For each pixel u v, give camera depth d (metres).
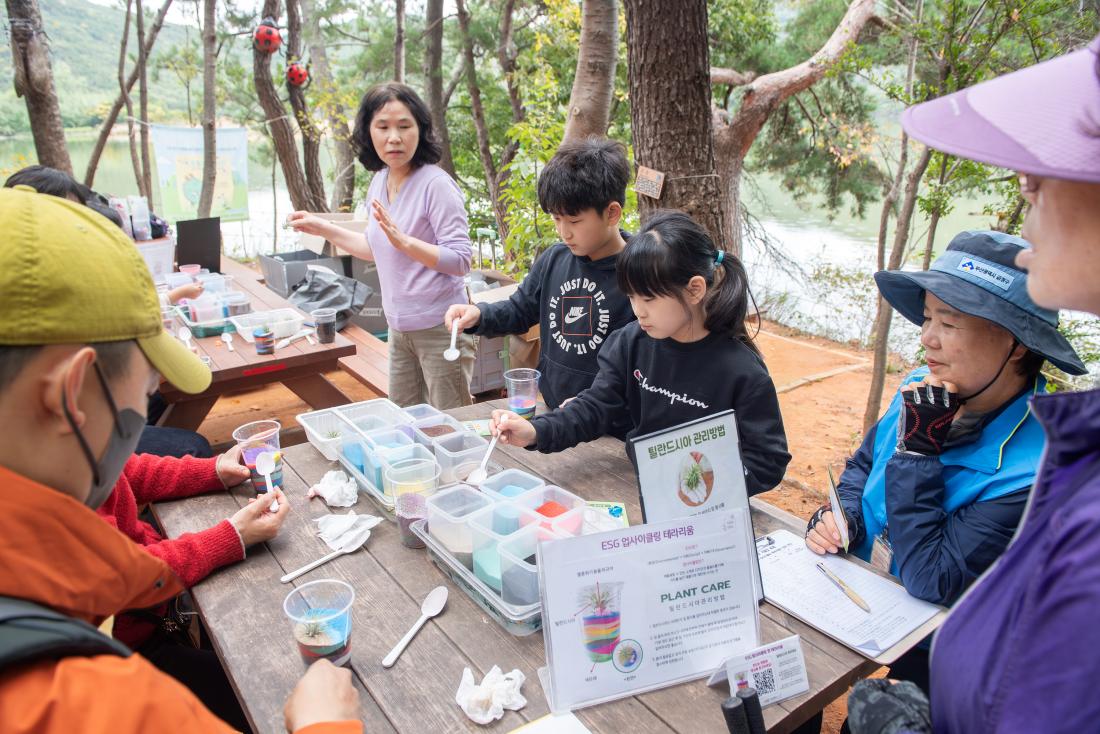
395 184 2.96
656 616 1.14
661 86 2.87
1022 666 0.62
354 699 1.09
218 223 4.50
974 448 1.42
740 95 7.48
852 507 1.67
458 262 2.83
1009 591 0.68
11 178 2.67
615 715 1.10
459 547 1.42
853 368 5.76
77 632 0.69
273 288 4.90
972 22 2.86
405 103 2.74
